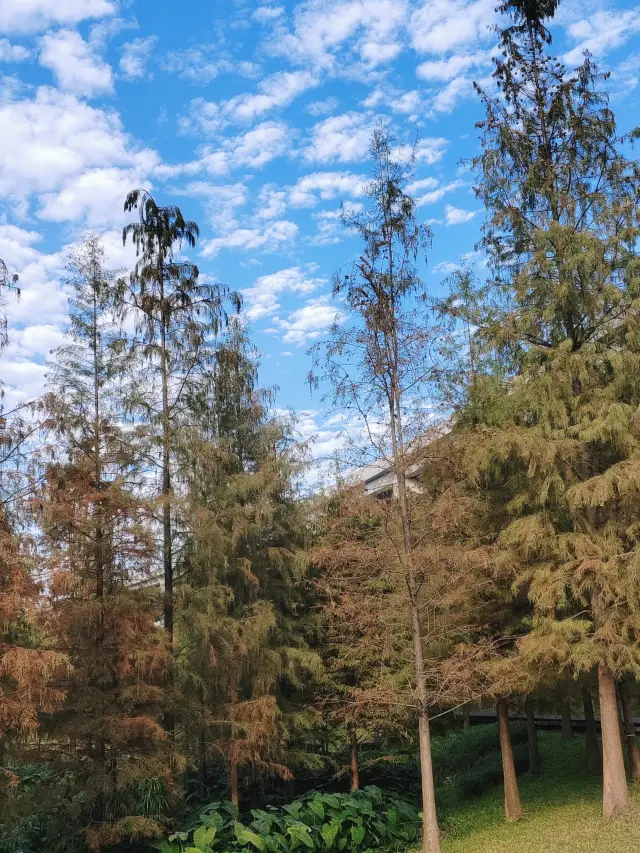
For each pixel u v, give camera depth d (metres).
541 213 14.26
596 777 15.95
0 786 11.23
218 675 14.38
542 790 16.08
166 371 15.98
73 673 11.77
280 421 17.44
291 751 15.91
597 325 13.30
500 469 14.12
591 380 12.91
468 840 13.14
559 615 13.35
